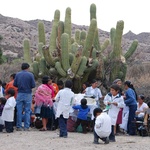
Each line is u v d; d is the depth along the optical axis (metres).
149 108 13.64
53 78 19.53
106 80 20.64
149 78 29.45
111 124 11.84
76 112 14.30
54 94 14.48
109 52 21.30
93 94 15.33
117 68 20.45
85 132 13.90
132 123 13.95
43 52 18.86
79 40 22.73
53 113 14.32
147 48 70.06
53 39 21.33
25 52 21.88
